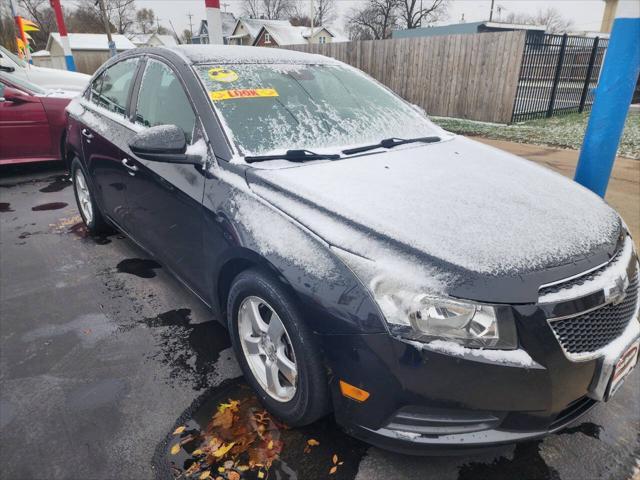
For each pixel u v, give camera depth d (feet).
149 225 9.69
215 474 6.11
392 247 5.52
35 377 7.95
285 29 169.99
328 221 6.01
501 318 5.09
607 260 5.84
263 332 6.89
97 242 13.64
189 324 9.54
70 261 12.39
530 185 7.39
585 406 5.99
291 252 6.00
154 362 8.37
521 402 5.26
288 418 6.63
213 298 7.84
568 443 6.67
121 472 6.15
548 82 34.22
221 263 7.20
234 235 6.79
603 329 5.64
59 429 6.84
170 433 6.78
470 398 5.21
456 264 5.26
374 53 40.98
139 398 7.48
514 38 30.76
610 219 6.68
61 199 17.66
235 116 8.09
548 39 32.53
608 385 5.69
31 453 6.43
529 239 5.73
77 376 7.98
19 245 13.43
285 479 6.07
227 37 189.67
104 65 12.59
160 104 9.30
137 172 9.58
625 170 19.63
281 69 9.61
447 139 9.77
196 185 7.77
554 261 5.47
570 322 5.37
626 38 8.99
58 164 22.84
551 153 22.75
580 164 10.30
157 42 201.87
